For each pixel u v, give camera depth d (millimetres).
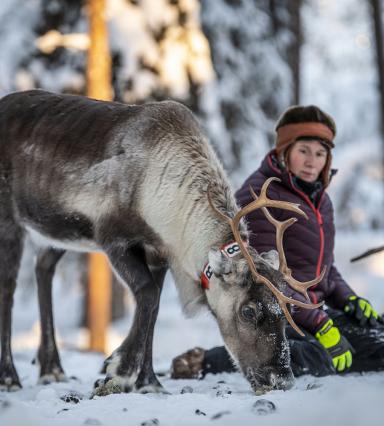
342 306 14250
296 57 47656
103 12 30188
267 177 14062
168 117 13555
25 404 9930
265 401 8898
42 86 34312
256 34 39812
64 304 50156
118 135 13492
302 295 13195
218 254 11750
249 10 40125
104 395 11945
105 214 13258
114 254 13109
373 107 82312
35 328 39812
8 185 14570
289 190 13844
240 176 37469
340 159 71500
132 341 12414
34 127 14414
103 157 13453
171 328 38062
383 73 59031
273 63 40062
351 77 86188
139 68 33281
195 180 13062
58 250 15773
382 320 14156
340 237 57156
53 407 10047
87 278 34906
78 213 13648
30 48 34844
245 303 11602
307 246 13727
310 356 13414
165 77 33250
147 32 33656
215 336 35750
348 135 82438
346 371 13547
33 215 14375
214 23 38156
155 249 13320
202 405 9602
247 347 11617
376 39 59125
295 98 47812
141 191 13055
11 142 14570
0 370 14195
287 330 13766
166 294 49406
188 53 33875
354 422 7402
